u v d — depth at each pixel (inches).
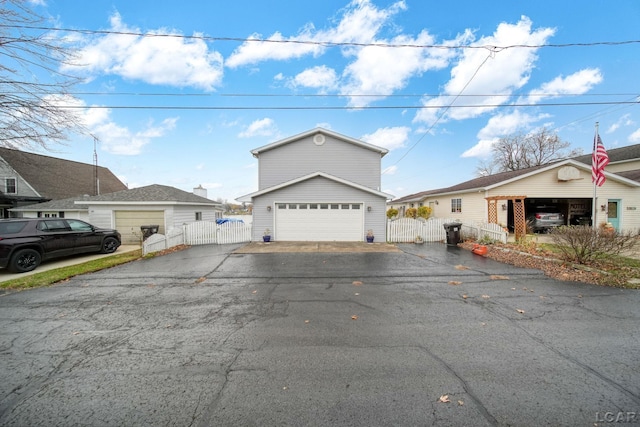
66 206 695.7
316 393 95.3
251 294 212.1
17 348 130.6
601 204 573.6
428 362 114.3
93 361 118.6
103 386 101.0
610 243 285.0
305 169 656.4
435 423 81.1
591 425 79.7
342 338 136.8
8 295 215.5
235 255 387.5
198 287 233.1
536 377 103.2
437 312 170.7
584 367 109.7
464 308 177.5
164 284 243.8
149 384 102.0
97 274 283.1
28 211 685.3
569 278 247.0
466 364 112.5
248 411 87.1
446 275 266.1
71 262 364.2
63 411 88.4
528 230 544.1
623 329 144.3
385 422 82.0
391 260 344.2
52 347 131.4
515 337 136.1
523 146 1300.4
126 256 397.4
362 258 358.6
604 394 93.4
